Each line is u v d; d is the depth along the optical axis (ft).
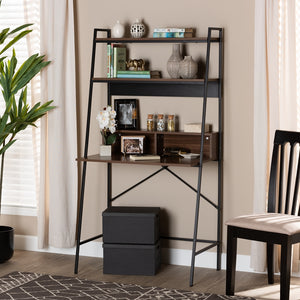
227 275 13.38
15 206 17.42
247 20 14.94
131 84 15.98
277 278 14.82
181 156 15.42
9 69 16.19
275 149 13.93
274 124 14.53
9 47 16.90
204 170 15.62
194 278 14.84
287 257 12.31
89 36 16.33
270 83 14.49
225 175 15.44
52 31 16.21
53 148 16.44
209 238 15.74
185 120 15.66
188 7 15.40
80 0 16.30
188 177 15.79
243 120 15.17
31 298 13.25
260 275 15.08
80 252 16.80
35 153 16.84
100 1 16.16
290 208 14.60
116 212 15.03
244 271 15.40
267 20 14.42
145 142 15.88
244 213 15.37
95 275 15.06
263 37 14.48
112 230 15.03
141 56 15.93
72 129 16.40
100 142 16.48
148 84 15.83
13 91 15.96
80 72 16.48
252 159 15.19
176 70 15.05
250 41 14.96
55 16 16.11
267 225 12.50
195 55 15.48
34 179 17.31
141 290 13.85
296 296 13.56
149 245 14.96
